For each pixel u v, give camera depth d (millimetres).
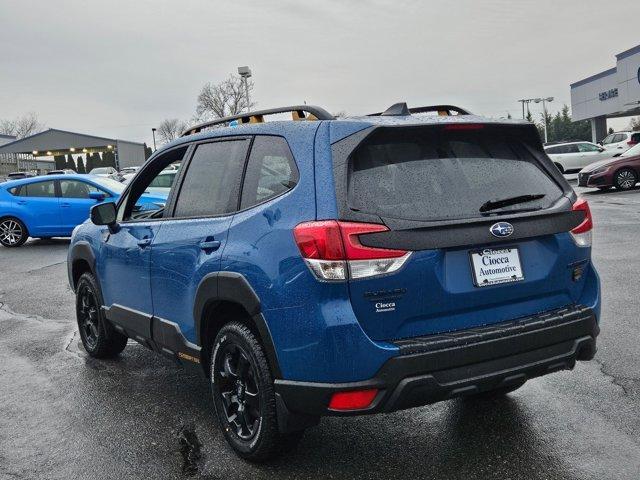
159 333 4125
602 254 9094
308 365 2893
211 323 3672
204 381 4797
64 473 3377
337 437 3639
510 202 3176
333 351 2803
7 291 9148
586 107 51625
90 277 5289
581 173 20109
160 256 4016
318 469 3279
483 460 3279
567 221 3309
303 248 2881
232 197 3547
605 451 3307
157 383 4777
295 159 3143
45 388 4766
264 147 3447
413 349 2836
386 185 2959
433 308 2928
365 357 2793
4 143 86875
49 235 14906
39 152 78750
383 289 2822
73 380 4926
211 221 3604
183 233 3811
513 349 3027
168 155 4496
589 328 3301
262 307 3070
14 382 4945
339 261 2799
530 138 3467
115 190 14875
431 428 3693
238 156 3635
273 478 3209
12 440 3836
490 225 3029
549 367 3172
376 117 3223
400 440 3559
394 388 2818
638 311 5922
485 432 3604
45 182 14961
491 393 4105
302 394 2930
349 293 2805
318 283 2826
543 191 3330
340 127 3059
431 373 2859
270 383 3150
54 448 3695
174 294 3889
